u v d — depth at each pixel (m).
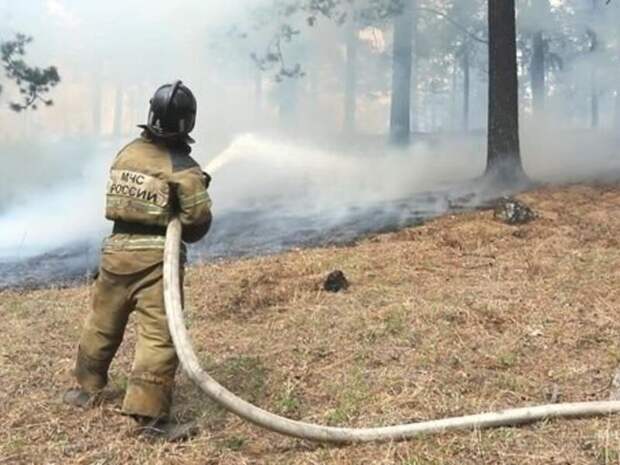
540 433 3.21
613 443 3.01
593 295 5.32
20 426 3.45
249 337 4.71
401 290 5.62
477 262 6.55
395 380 3.83
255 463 3.02
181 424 3.40
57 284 7.50
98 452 3.14
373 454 3.04
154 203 3.34
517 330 4.62
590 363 4.08
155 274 3.34
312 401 3.67
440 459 2.94
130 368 4.18
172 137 3.41
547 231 7.62
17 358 4.42
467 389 3.76
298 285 5.86
